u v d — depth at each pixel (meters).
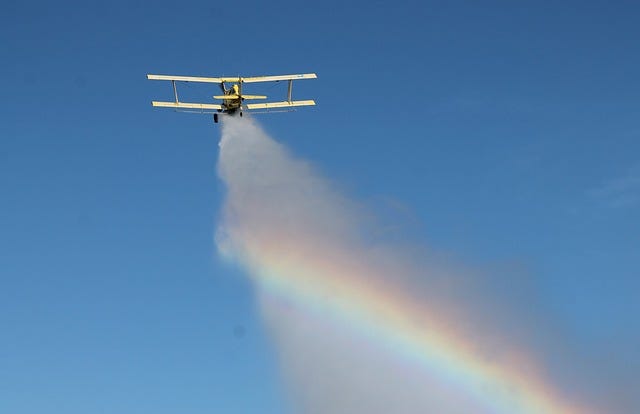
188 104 111.19
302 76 113.62
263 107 112.62
